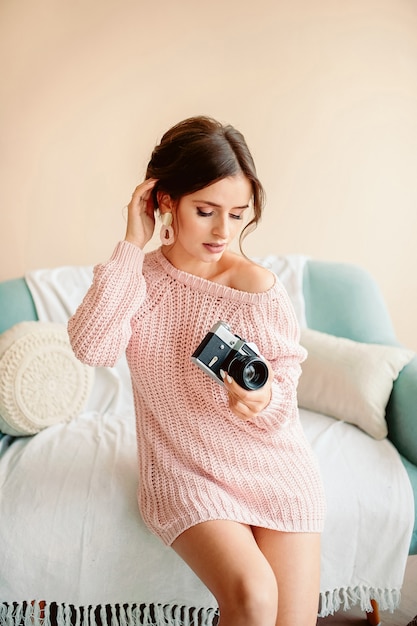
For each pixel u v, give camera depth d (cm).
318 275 214
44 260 230
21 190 223
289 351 130
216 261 134
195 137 117
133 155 224
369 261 246
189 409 132
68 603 141
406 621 167
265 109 227
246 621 110
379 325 205
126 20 214
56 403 180
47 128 219
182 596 143
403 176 239
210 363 117
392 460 163
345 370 182
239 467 133
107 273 128
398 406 176
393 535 150
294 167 234
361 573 150
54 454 162
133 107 221
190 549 123
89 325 127
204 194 116
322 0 221
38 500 146
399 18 225
